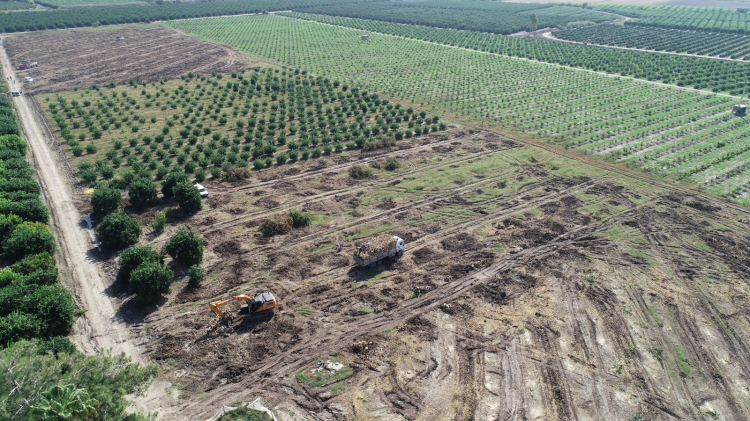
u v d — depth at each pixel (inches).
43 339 1857.8
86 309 2156.7
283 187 3380.9
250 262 2522.1
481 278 2428.6
